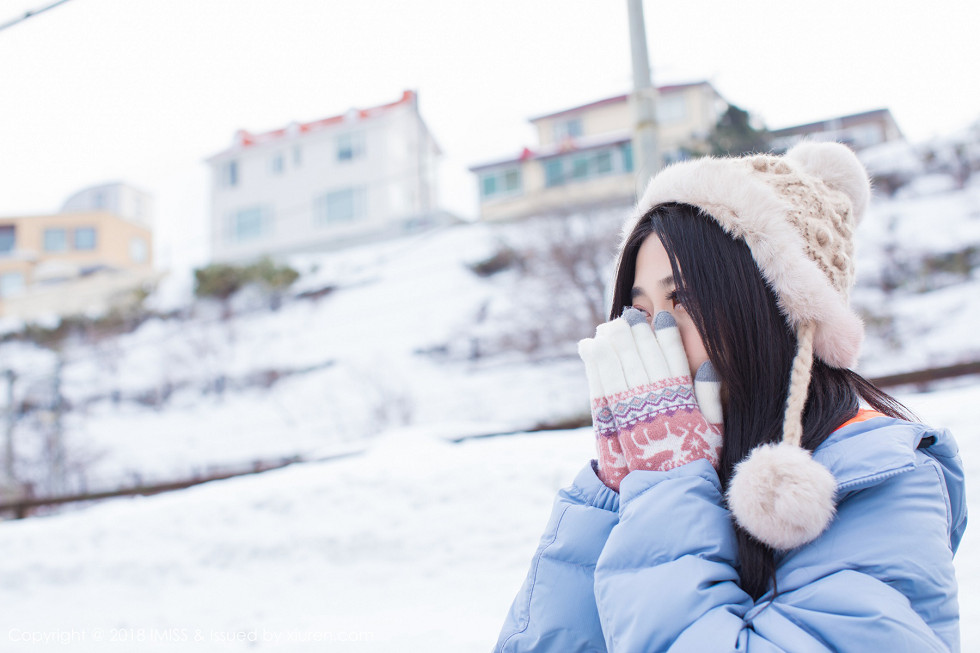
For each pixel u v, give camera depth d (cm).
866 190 123
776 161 110
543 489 601
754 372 98
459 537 567
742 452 96
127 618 564
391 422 1914
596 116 3189
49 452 2162
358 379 2222
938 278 1725
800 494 80
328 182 3566
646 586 87
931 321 1576
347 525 618
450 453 725
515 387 1883
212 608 557
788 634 78
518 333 2102
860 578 80
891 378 606
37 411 2367
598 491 108
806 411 99
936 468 89
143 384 2569
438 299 2553
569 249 2170
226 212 3734
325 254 3462
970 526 361
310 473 761
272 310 2884
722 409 103
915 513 84
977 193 1936
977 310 1553
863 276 1823
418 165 3734
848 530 84
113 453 2170
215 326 2820
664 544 90
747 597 86
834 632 77
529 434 787
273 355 2544
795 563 85
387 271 2933
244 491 743
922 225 1912
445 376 2075
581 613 103
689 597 84
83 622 566
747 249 102
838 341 99
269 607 538
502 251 2550
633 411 102
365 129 3550
